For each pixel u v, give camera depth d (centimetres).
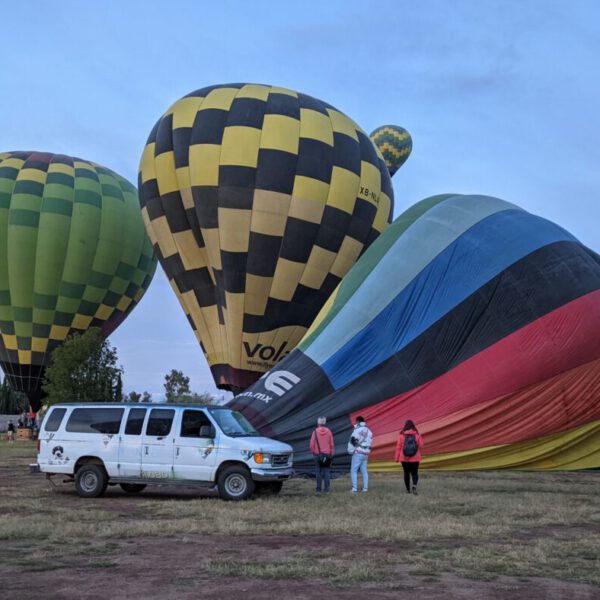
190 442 1122
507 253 1577
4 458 2053
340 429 1465
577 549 707
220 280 2341
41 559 641
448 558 654
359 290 1619
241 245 2289
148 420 1150
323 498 1136
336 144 2409
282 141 2323
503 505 1067
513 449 1498
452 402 1482
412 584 558
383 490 1281
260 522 873
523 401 1484
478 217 1673
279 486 1196
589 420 1508
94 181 3603
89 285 3516
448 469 1503
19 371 3525
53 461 1167
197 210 2336
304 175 2314
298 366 1539
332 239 2353
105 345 3525
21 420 4475
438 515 943
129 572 593
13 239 3344
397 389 1498
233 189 2278
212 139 2327
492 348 1492
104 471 1147
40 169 3506
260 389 1517
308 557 657
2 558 646
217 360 2417
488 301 1526
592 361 1505
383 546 724
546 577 588
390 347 1528
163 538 759
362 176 2442
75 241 3441
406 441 1227
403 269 1603
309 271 2331
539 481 1523
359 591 534
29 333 3453
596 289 1562
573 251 1617
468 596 523
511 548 710
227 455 1103
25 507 987
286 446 1159
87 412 1183
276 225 2284
